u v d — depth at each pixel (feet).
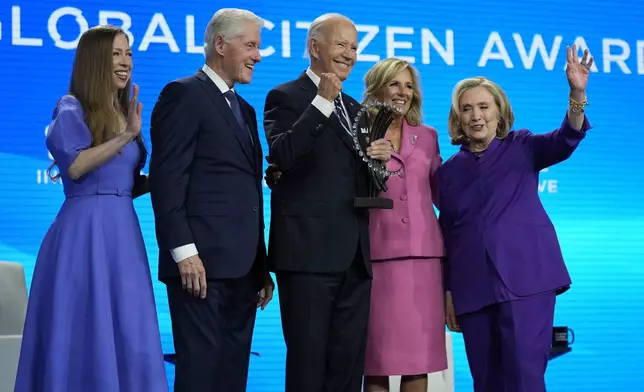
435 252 28.43
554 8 45.09
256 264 25.89
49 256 24.59
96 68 24.86
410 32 43.45
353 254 25.66
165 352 40.47
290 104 25.99
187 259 24.29
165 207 24.38
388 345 28.04
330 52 26.22
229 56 25.50
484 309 27.68
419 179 28.63
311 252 25.40
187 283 24.36
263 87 42.11
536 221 27.55
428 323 28.22
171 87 25.00
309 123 24.66
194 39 41.52
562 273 27.43
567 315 44.37
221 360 25.35
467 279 27.73
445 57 43.75
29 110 40.04
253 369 41.65
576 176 44.98
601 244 45.03
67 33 40.42
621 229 45.27
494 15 44.42
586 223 44.93
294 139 24.59
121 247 24.50
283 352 42.04
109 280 24.35
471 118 27.81
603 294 44.80
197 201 24.82
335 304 26.04
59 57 40.32
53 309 24.06
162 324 40.63
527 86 44.50
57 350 23.90
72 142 24.34
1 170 39.78
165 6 41.32
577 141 26.89
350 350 25.91
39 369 24.31
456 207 28.17
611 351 44.65
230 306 25.50
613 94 45.47
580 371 44.24
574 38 45.19
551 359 42.14
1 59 39.78
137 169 26.03
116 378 23.98
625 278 45.14
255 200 25.43
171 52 41.24
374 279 28.22
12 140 39.86
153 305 24.81
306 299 25.39
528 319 26.96
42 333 24.34
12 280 35.47
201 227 24.72
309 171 25.68
